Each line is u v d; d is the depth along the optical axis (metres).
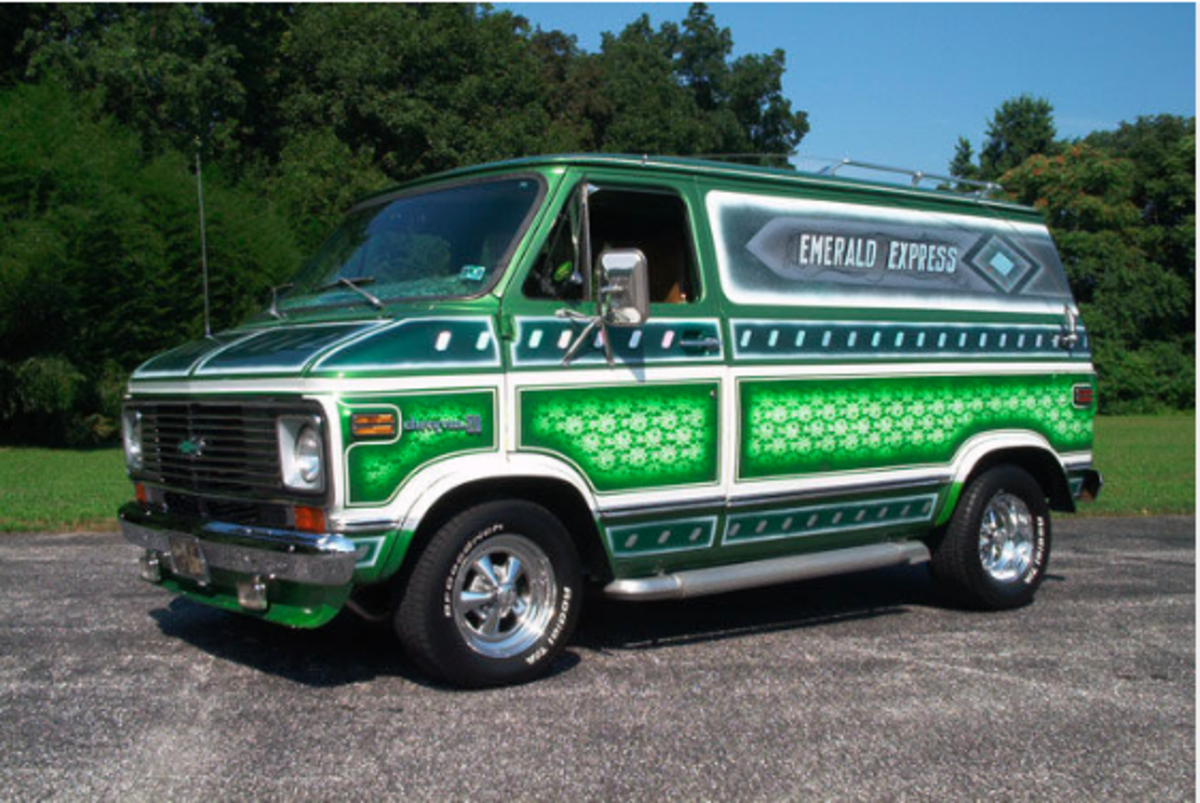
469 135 28.00
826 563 6.09
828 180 6.33
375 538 4.56
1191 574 8.20
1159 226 43.06
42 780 3.82
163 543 5.25
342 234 6.12
